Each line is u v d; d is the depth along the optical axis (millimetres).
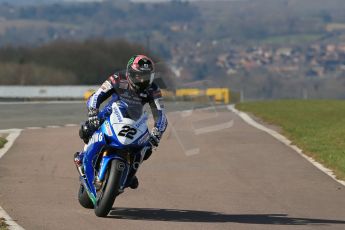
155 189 40875
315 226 32406
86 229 30828
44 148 56562
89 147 33094
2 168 46938
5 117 89250
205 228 31484
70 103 128250
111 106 32500
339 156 51438
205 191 40594
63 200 37156
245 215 34562
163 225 31891
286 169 48375
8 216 33000
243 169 48250
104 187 32406
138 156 32625
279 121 77625
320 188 41938
